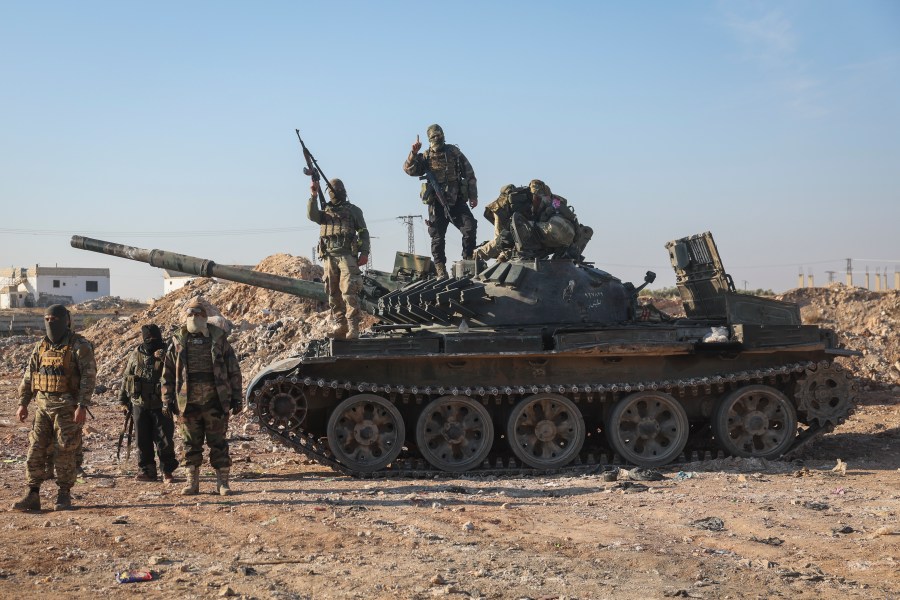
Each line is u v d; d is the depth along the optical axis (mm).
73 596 7715
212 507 12125
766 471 16125
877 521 11195
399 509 12141
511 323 17328
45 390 11820
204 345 13156
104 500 12711
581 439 16688
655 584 8227
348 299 16844
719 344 16906
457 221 21000
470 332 16703
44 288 128500
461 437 16266
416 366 16406
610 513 11867
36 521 11016
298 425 15914
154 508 12047
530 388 16406
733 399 17281
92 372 11906
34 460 11836
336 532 10453
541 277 17625
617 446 16766
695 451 18156
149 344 15070
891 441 19453
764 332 17062
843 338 30766
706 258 18906
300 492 13680
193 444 13203
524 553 9430
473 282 17797
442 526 10922
